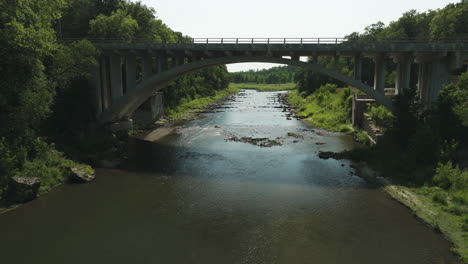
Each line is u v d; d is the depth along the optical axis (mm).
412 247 13352
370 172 22422
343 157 26656
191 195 19016
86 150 26078
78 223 15516
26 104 19625
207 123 45125
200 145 31609
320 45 26891
